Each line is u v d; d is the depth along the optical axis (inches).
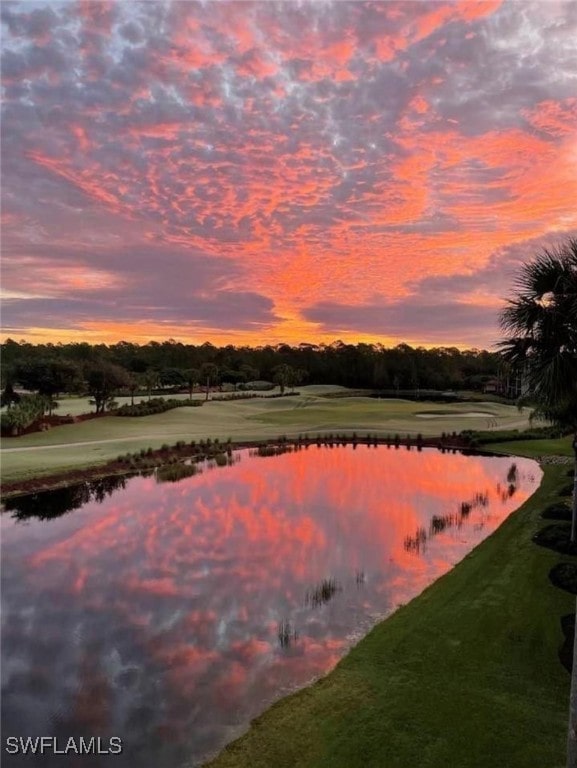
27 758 276.5
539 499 791.7
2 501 856.3
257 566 545.3
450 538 633.0
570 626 377.4
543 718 282.2
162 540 637.9
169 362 4726.9
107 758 275.7
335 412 2486.5
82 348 4431.6
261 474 1108.5
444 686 314.8
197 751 278.2
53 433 1593.3
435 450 1505.9
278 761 262.2
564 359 423.8
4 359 3641.7
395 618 412.5
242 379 4517.7
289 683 336.2
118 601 464.8
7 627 418.9
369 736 273.6
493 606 417.1
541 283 437.4
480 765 249.1
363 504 822.5
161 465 1228.5
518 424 2004.2
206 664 361.7
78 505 831.7
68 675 352.5
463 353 5556.1
